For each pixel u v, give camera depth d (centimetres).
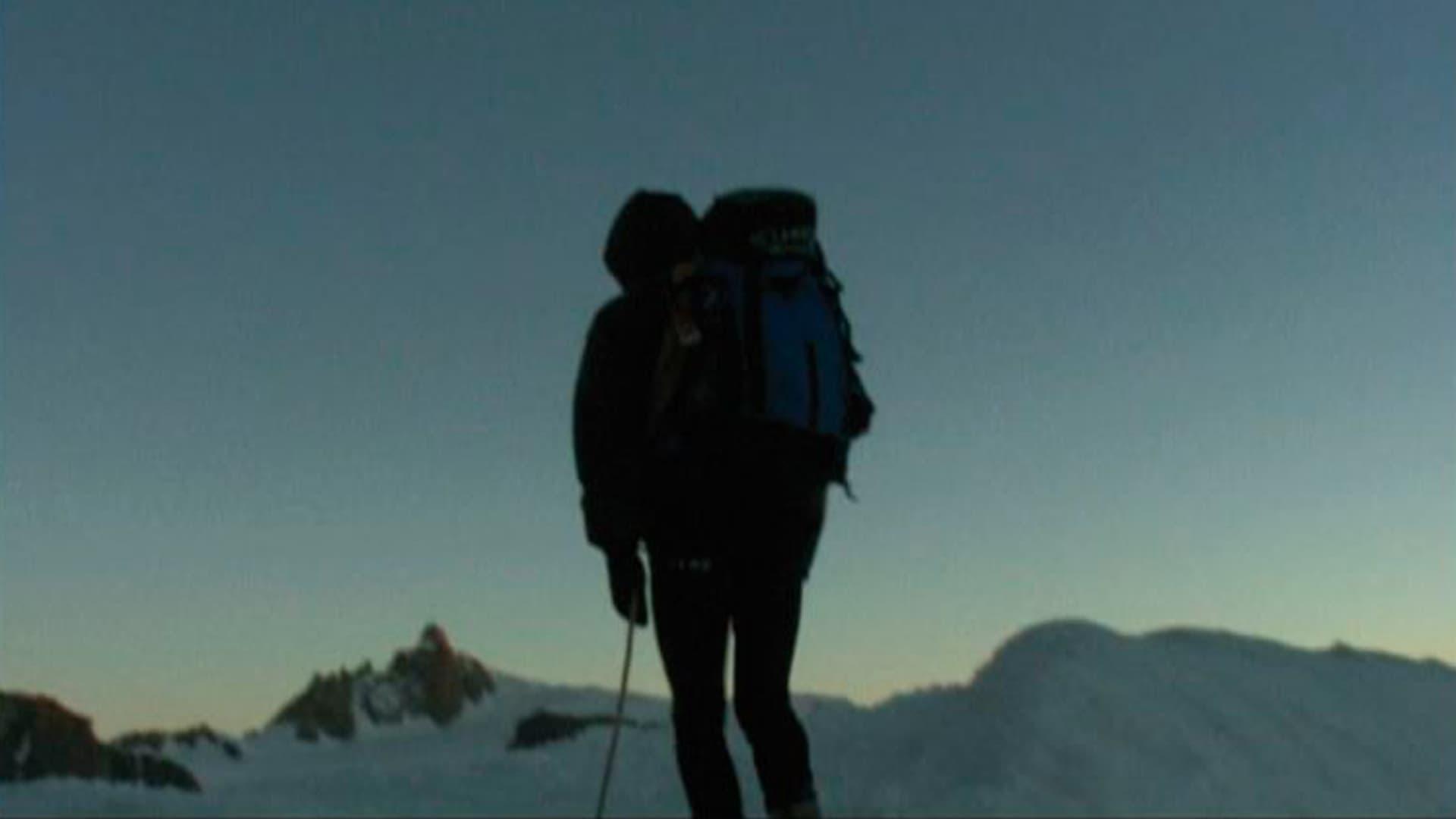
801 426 398
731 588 408
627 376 405
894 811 516
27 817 558
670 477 403
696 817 403
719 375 393
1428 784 535
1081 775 505
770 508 402
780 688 416
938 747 553
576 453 407
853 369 420
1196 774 510
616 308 412
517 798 615
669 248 417
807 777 416
